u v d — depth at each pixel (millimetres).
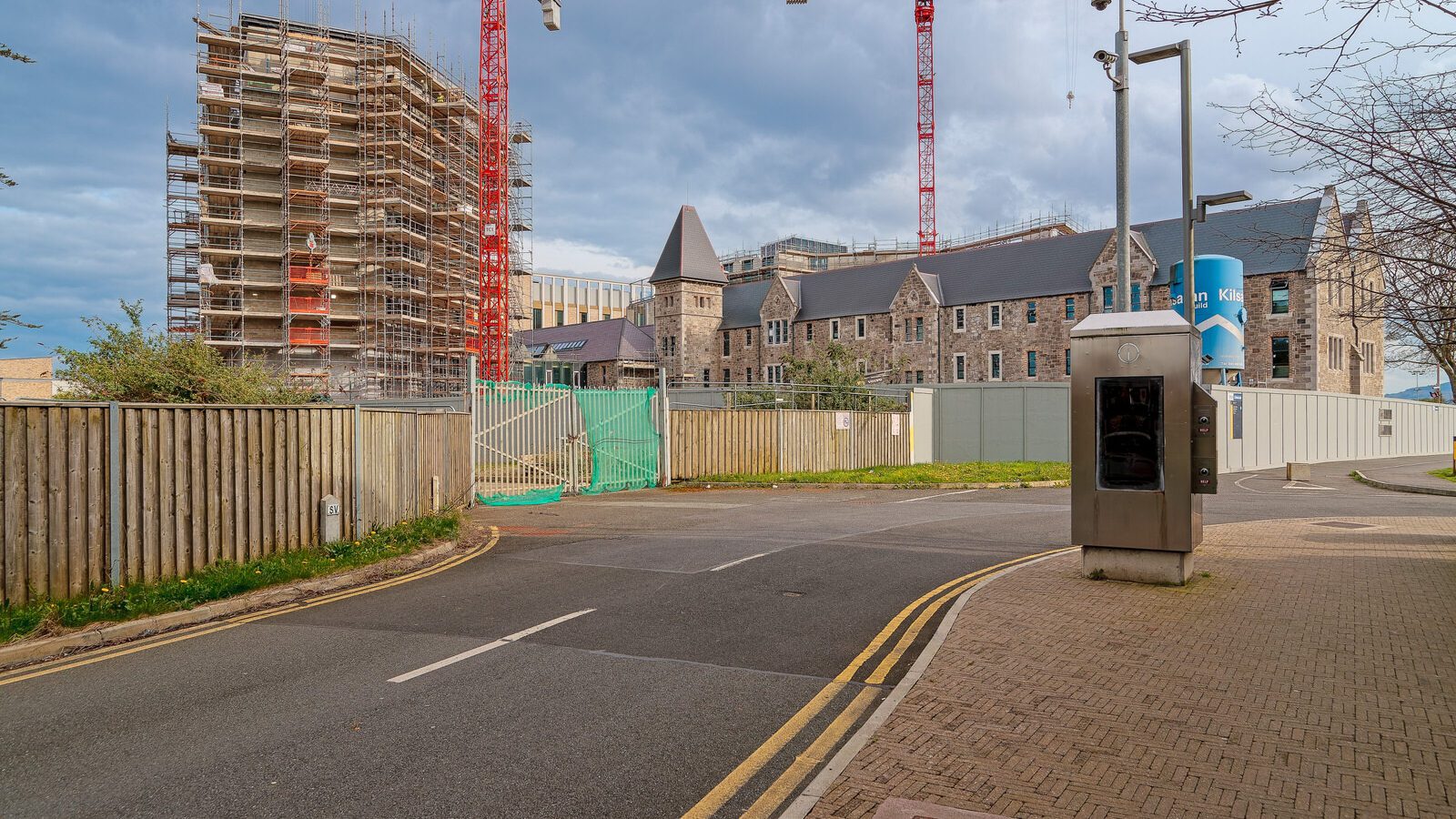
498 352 69812
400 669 6926
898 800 4371
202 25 56125
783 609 8922
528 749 5273
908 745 5094
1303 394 41188
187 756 5199
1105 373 9500
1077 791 4434
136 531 9266
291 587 9758
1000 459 36281
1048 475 27344
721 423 27266
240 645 7715
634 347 83875
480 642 7723
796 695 6258
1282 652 6750
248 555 10680
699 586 10070
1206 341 33688
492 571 11250
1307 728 5188
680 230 84500
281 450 11266
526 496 20734
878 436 32906
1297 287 48625
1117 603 8445
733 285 88938
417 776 4891
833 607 9000
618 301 129125
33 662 7281
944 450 37188
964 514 17625
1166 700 5727
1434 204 6586
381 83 59094
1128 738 5105
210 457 10203
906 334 68625
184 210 57188
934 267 70500
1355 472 31375
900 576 10656
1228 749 4910
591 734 5504
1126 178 13359
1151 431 9297
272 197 56562
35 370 40594
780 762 5078
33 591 8305
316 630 8242
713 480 26359
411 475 14906
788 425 29062
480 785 4770
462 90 65875
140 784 4824
